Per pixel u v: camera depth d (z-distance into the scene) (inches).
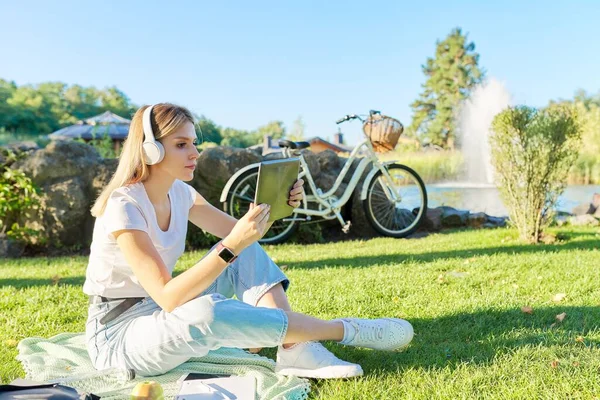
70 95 3139.8
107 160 262.1
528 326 108.0
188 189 91.4
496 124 227.9
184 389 76.9
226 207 245.8
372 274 162.1
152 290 74.3
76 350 96.1
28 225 249.4
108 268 79.7
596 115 702.5
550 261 174.2
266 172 73.9
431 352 94.5
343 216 286.8
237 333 75.8
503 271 161.2
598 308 118.3
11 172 244.7
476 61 1797.5
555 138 217.0
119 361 79.2
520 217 225.3
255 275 90.0
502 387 78.5
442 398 76.6
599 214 300.5
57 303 135.9
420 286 144.6
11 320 118.6
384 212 280.8
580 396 75.3
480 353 92.5
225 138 2832.2
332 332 85.0
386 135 247.6
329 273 165.9
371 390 79.8
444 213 297.0
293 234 267.0
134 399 64.4
